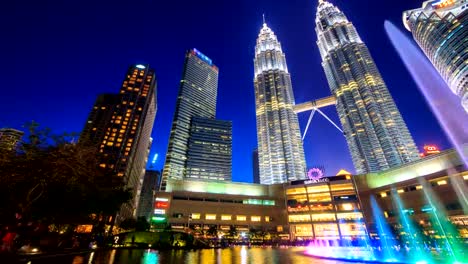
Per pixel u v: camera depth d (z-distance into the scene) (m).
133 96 159.50
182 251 41.88
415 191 88.50
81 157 29.23
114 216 101.38
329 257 31.66
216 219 105.44
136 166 158.25
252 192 120.94
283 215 113.00
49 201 32.09
